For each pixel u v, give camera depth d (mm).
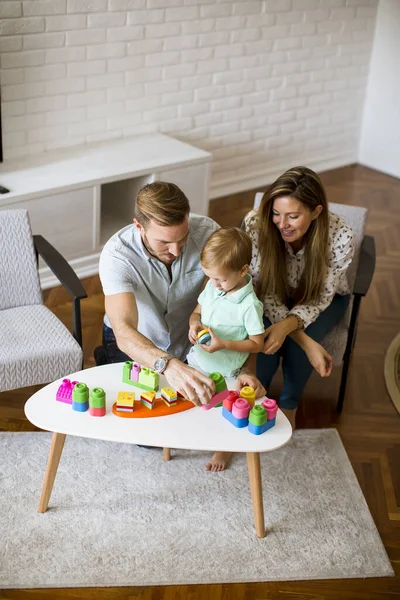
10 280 2918
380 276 4129
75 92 4094
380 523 2564
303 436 2916
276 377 3242
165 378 2381
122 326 2344
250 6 4594
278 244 2633
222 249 2273
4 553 2328
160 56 4344
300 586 2303
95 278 3934
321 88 5254
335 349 2867
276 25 4781
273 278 2664
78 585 2248
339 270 2693
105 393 2283
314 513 2559
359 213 3039
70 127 4156
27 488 2578
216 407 2297
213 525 2480
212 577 2297
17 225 2918
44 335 2695
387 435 2982
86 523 2455
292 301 2797
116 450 2781
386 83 5355
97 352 2924
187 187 4203
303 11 4867
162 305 2588
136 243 2453
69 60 3988
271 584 2301
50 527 2428
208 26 4465
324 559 2387
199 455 2795
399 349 3484
